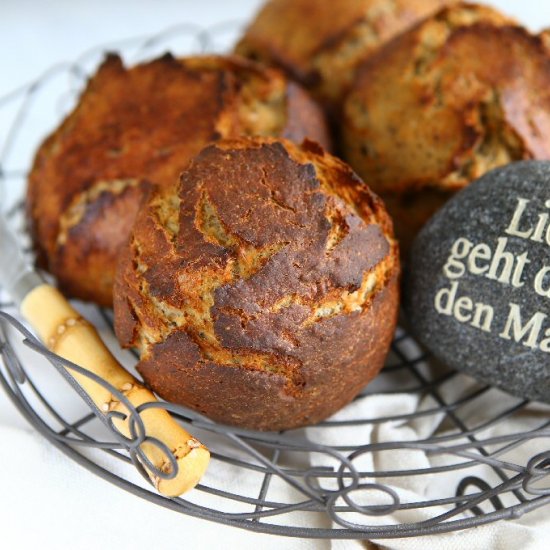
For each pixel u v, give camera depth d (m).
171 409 0.34
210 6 0.78
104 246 0.43
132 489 0.36
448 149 0.44
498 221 0.38
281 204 0.36
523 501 0.37
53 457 0.39
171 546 0.37
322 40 0.50
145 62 0.46
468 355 0.39
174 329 0.36
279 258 0.35
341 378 0.37
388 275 0.38
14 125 0.60
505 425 0.41
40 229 0.45
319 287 0.36
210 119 0.43
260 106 0.46
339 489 0.35
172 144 0.43
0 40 0.72
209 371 0.36
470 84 0.44
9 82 0.67
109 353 0.38
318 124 0.47
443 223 0.40
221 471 0.39
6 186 0.58
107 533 0.37
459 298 0.38
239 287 0.35
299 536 0.35
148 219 0.37
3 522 0.37
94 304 0.46
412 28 0.47
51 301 0.40
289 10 0.52
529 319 0.37
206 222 0.36
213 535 0.37
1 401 0.41
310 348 0.36
